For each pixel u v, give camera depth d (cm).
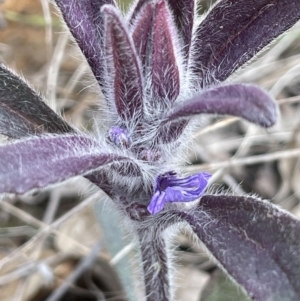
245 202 15
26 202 27
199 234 15
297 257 14
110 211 21
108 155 14
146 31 15
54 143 13
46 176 13
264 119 12
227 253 14
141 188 16
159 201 15
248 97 12
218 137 28
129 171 16
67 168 13
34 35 31
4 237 26
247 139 26
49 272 24
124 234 21
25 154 13
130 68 14
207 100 13
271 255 14
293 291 14
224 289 20
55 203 26
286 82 26
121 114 15
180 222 16
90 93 28
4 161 13
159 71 15
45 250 26
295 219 14
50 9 30
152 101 15
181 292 24
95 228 26
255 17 16
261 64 27
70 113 28
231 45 17
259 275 14
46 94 26
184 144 16
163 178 15
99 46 16
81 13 16
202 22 17
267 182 27
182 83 16
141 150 16
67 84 28
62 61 29
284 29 16
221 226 15
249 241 15
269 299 14
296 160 26
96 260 25
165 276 17
